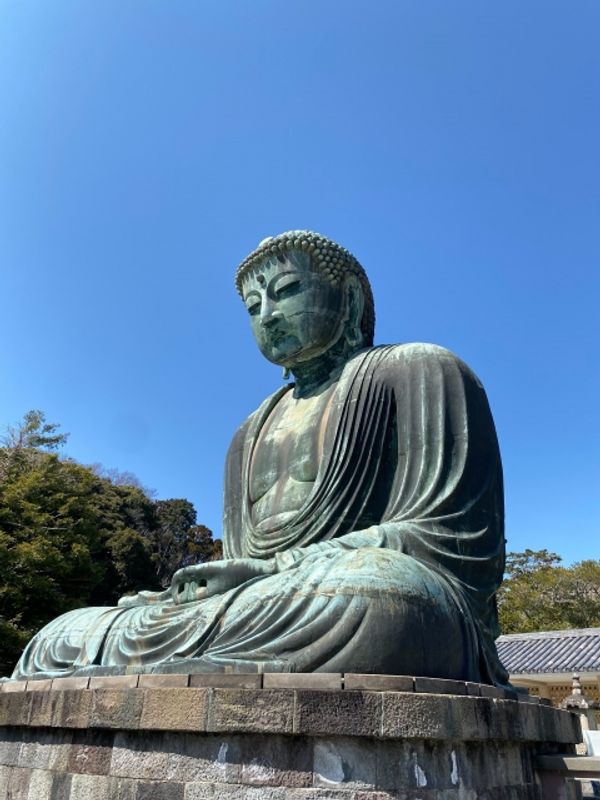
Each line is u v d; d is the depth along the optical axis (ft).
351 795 15.35
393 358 28.68
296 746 15.81
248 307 33.50
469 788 17.08
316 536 25.93
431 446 25.93
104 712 17.62
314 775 15.53
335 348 32.63
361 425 27.17
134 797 16.53
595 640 89.25
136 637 21.68
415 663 18.74
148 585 114.32
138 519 135.23
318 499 26.50
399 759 15.97
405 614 18.93
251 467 31.07
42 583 80.12
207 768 16.08
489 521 25.45
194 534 148.66
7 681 24.82
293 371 33.68
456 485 24.95
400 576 19.85
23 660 25.70
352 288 33.27
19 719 20.51
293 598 19.60
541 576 143.95
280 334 32.14
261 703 15.99
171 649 20.79
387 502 26.71
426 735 16.11
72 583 87.76
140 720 16.87
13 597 78.28
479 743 18.12
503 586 150.20
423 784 15.98
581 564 142.41
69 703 18.71
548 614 134.41
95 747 17.92
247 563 22.67
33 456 98.32
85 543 90.27
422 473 25.49
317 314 31.68
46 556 81.66
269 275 32.60
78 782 17.79
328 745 15.80
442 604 20.34
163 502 150.92
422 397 26.94
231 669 18.40
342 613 18.72
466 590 22.84
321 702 15.96
